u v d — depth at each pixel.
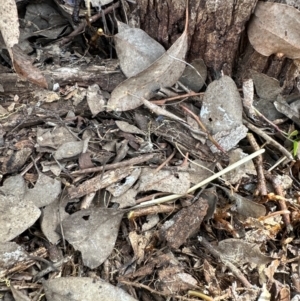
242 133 0.25
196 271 0.24
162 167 0.25
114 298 0.22
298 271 0.25
